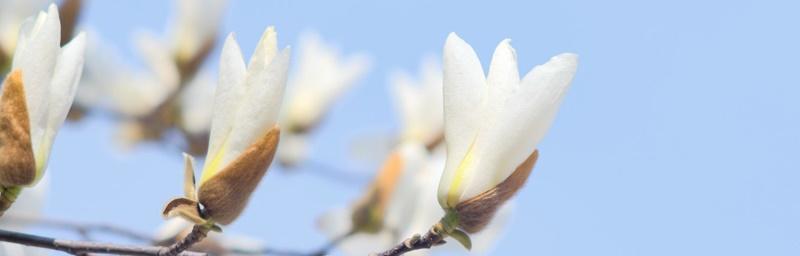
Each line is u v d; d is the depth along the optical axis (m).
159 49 1.75
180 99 1.78
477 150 1.06
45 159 1.03
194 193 1.04
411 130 1.84
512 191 1.06
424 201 1.54
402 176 1.53
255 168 1.03
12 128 1.02
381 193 1.52
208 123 1.79
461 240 1.06
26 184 1.03
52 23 1.02
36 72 1.02
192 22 1.73
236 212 1.03
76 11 1.40
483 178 1.05
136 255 1.04
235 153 1.03
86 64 1.71
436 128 1.84
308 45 1.95
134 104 1.75
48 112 1.03
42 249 1.21
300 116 1.89
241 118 1.03
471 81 1.05
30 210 1.23
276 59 1.02
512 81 1.05
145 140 1.78
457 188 1.05
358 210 1.52
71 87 1.03
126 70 1.74
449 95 1.05
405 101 1.86
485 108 1.05
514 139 1.05
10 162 1.02
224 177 1.02
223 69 1.03
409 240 1.06
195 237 1.04
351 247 1.53
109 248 1.04
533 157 1.06
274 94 1.03
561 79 1.04
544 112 1.05
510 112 1.05
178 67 1.74
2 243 1.19
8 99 1.02
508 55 1.06
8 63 1.39
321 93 1.92
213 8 1.72
